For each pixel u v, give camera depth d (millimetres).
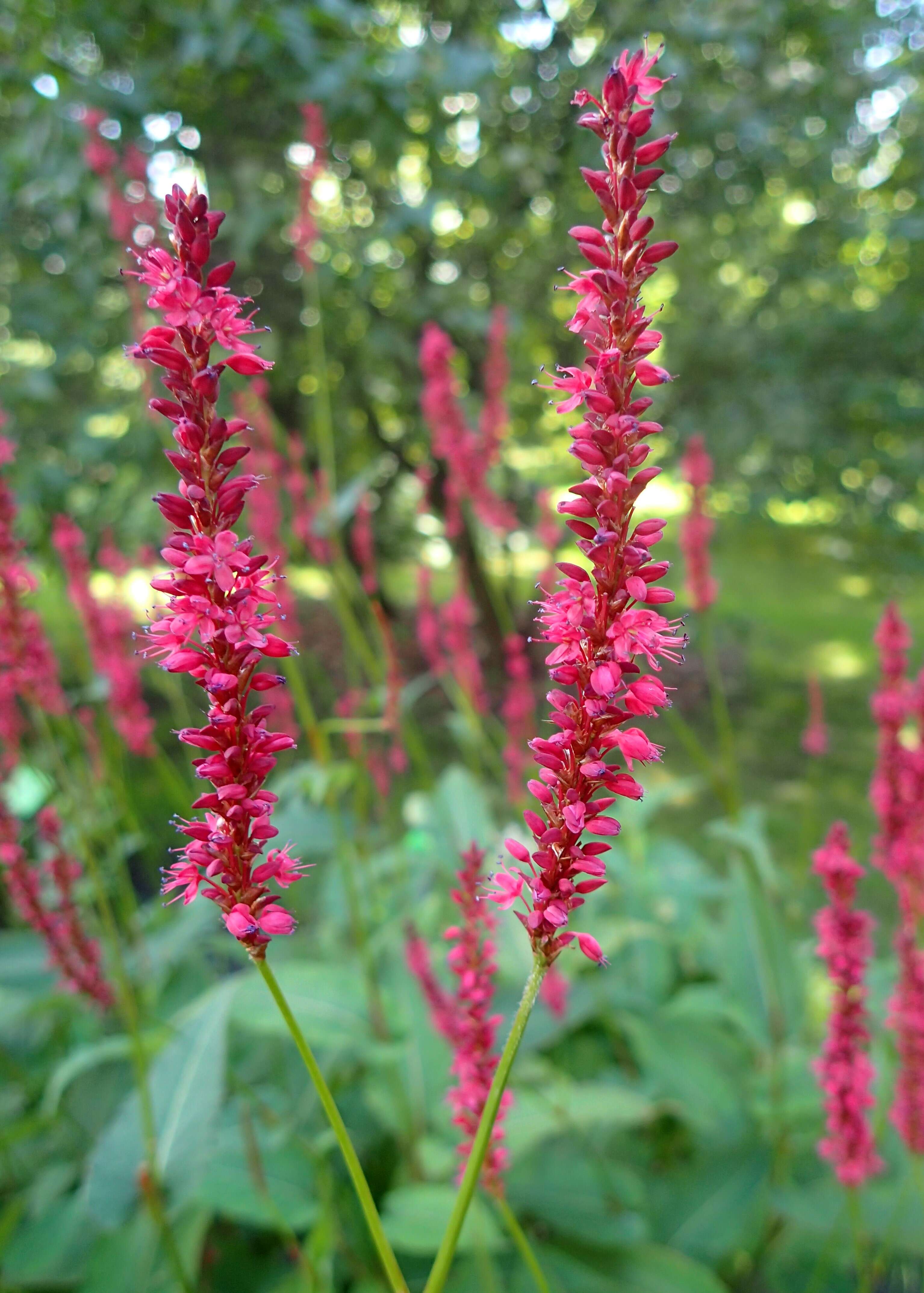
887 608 2650
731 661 10656
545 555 3584
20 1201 3045
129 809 3824
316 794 3123
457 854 3773
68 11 4621
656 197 7605
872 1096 2184
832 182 8305
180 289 1053
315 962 4113
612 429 1060
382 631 3314
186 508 1103
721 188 7473
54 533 3717
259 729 1166
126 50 4879
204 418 1087
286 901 4324
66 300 5234
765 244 9297
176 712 4344
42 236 5453
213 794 1162
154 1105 2383
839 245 9148
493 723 5270
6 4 4410
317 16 4434
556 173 7219
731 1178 3223
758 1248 3219
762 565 14656
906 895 2545
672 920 4633
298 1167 3012
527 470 8414
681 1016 3771
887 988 3717
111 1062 3463
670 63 6008
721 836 3326
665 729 9172
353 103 4598
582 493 1102
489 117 6477
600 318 1086
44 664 2635
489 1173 1692
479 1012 1686
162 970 3879
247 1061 3699
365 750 4203
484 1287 2752
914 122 8297
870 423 8859
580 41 7293
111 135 4520
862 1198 2928
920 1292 3184
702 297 9508
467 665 4043
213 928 3918
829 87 7359
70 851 3447
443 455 3855
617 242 1056
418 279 6594
